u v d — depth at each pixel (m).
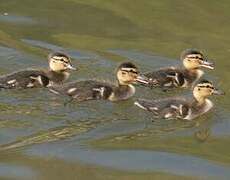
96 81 17.66
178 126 16.33
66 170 14.18
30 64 19.02
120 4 23.67
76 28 21.67
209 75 19.14
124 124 16.16
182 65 19.48
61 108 16.66
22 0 23.50
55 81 18.17
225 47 20.89
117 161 14.62
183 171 14.41
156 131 16.00
